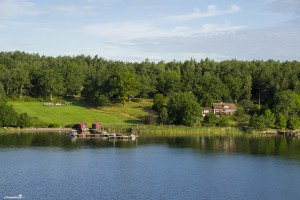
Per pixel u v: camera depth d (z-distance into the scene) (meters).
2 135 177.50
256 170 115.00
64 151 141.75
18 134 182.25
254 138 181.75
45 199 87.00
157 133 194.75
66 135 183.88
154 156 134.25
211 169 115.75
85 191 93.06
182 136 185.62
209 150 146.50
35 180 101.94
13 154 134.25
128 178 105.00
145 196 90.06
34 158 128.12
